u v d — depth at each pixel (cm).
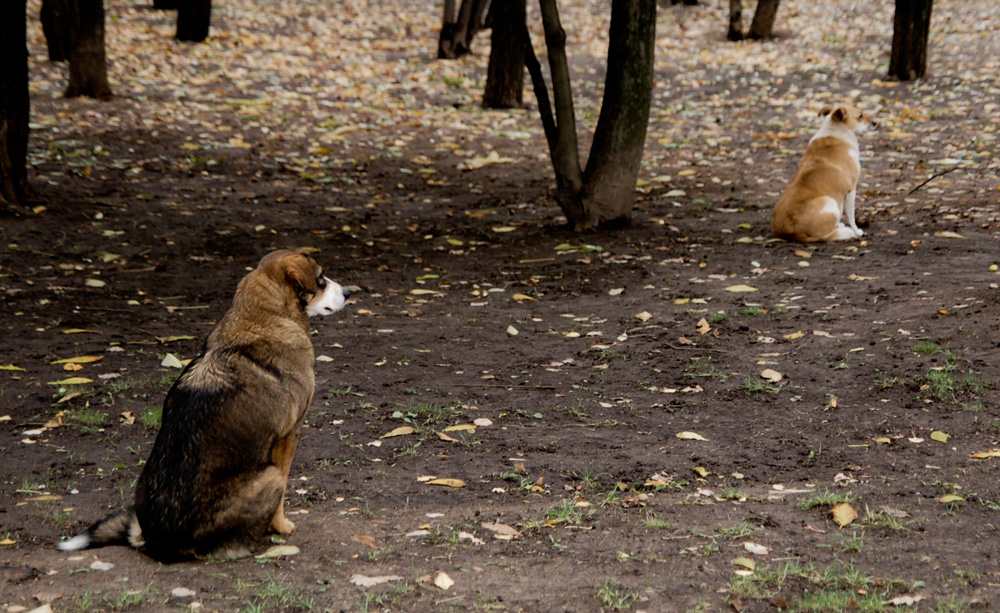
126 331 855
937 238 1040
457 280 1017
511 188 1424
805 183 1070
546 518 483
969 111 1800
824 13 2902
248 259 1095
